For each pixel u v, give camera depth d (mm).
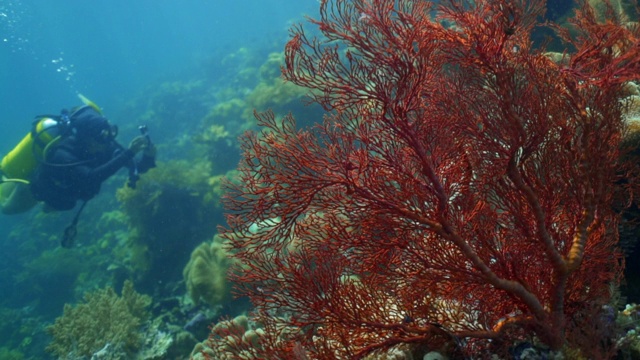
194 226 10484
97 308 7305
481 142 2340
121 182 17031
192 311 7887
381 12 2168
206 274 7395
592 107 2277
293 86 10734
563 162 2352
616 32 2248
